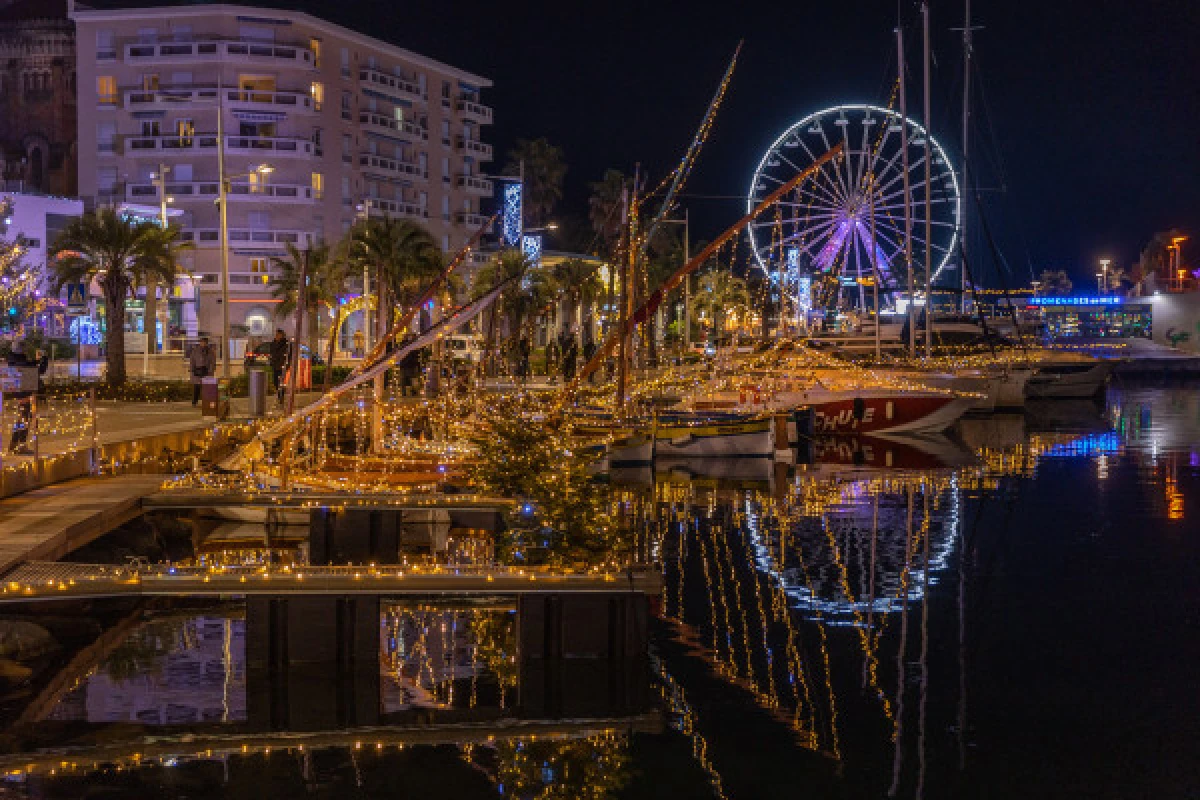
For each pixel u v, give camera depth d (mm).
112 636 15492
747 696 13750
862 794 10984
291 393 23359
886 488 33156
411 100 110312
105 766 11180
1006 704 13664
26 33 104125
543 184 129250
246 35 96188
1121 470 37375
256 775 11039
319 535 20125
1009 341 70688
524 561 15289
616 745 12086
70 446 24266
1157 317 139375
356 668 14086
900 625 17281
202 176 95438
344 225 102000
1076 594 19344
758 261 73750
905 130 65188
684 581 20312
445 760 11555
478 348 54969
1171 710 13492
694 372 53281
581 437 34188
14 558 14234
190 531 22016
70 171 104188
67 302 72188
